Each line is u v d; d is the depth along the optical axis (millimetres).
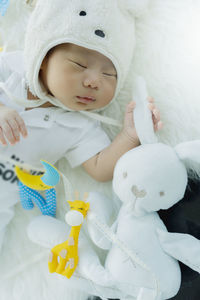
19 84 951
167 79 926
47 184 792
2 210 940
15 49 1038
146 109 858
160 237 787
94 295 912
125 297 821
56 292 912
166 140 917
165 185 763
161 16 936
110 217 878
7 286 925
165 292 770
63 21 814
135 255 745
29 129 926
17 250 952
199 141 768
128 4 855
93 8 811
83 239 877
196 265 766
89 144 951
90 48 820
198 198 886
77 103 888
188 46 921
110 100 908
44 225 894
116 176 809
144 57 951
